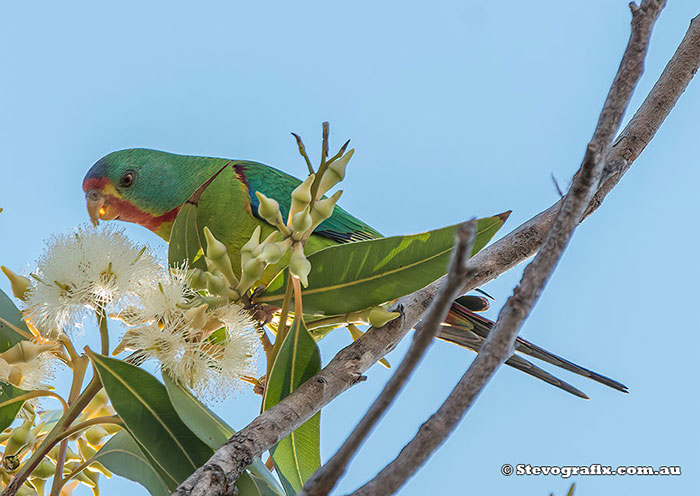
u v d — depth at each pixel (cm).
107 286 218
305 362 219
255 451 213
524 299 208
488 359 208
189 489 212
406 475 207
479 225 219
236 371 218
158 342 218
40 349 219
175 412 218
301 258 216
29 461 217
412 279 219
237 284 219
